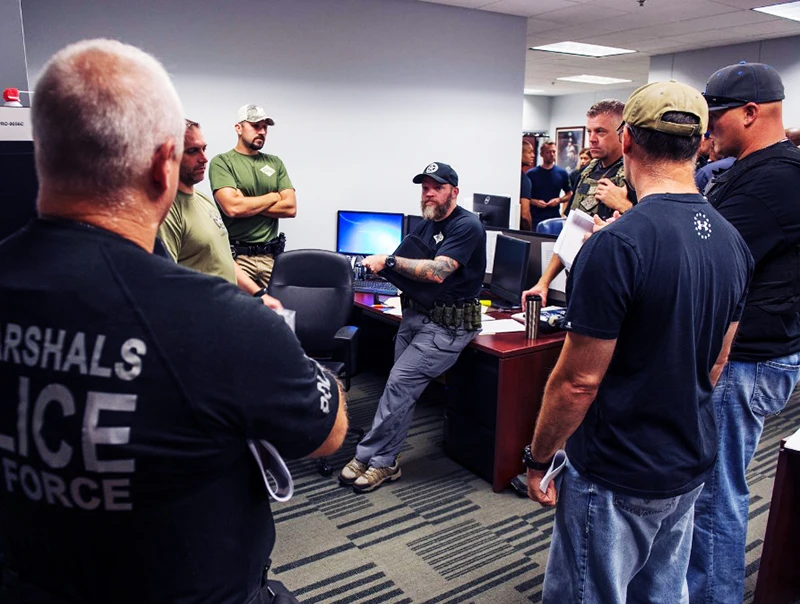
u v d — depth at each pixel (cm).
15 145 105
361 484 259
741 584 163
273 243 372
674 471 113
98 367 61
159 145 66
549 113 1259
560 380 115
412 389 259
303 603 190
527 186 564
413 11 455
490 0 456
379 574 205
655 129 111
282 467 75
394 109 459
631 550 120
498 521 238
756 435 160
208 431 64
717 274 113
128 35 362
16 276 64
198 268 199
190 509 66
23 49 178
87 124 61
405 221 393
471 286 257
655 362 110
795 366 156
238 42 393
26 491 65
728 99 149
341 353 306
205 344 63
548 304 311
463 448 281
